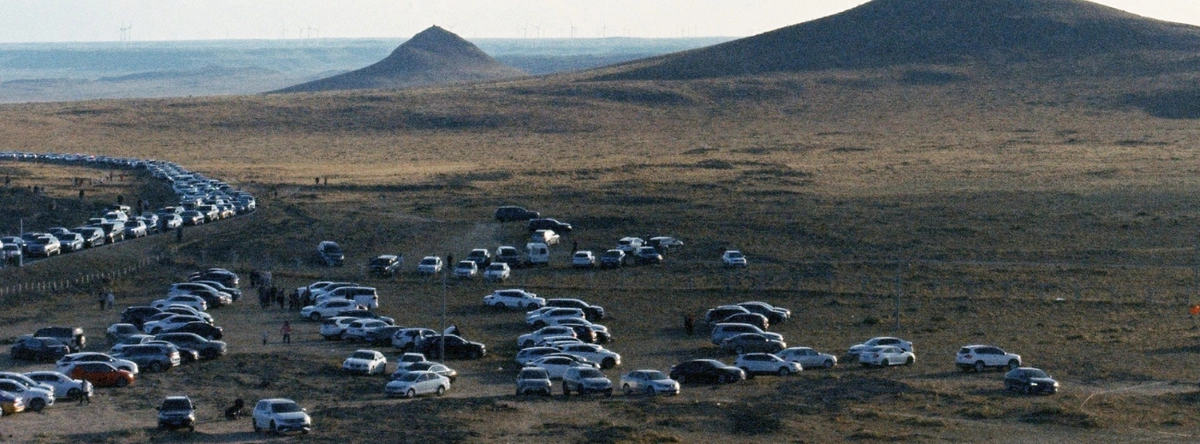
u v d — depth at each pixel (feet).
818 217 536.83
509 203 588.91
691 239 499.10
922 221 526.57
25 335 341.62
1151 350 321.11
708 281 425.69
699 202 585.22
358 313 358.84
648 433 236.22
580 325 338.13
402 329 333.62
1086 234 497.05
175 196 617.21
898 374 297.33
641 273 439.63
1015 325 361.10
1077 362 306.96
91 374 278.87
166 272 446.19
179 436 234.38
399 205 589.32
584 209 569.23
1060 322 363.97
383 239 505.25
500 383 290.35
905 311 382.22
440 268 443.73
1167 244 477.77
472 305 393.09
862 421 248.93
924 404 263.29
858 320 370.73
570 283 423.64
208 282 408.87
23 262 448.24
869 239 491.31
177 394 273.95
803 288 411.95
